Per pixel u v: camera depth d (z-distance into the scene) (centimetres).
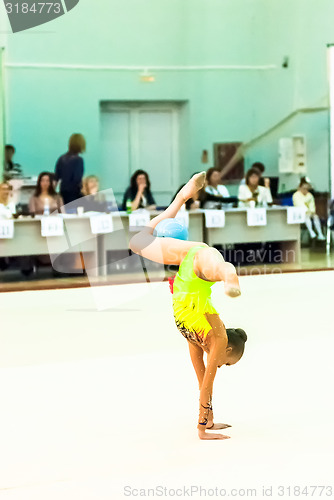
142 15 2000
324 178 2088
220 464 547
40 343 989
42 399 728
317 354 886
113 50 1992
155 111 2048
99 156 2009
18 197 1909
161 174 2070
